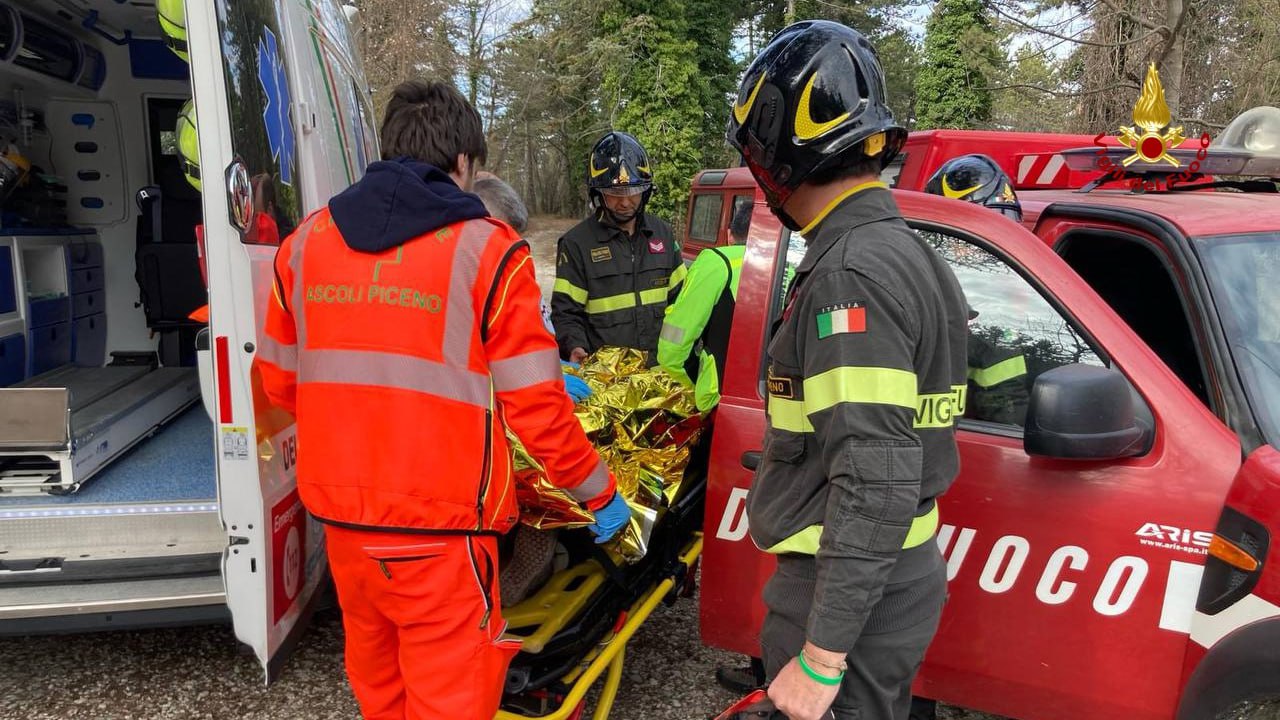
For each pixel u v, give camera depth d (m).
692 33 25.25
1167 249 2.22
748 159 1.60
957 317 1.58
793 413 1.56
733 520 2.34
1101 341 2.04
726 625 2.39
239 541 2.35
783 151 1.51
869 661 1.57
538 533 2.24
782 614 1.61
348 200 1.80
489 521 1.83
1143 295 2.97
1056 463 2.02
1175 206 2.44
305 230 1.90
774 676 1.67
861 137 1.47
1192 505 1.89
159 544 2.85
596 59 24.39
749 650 2.37
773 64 1.53
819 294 1.44
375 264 1.76
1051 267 2.12
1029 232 2.17
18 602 2.48
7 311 3.98
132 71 4.67
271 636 2.42
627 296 3.86
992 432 2.12
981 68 22.81
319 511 1.81
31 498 2.96
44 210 4.46
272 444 2.43
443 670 1.82
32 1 4.00
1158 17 12.18
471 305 1.75
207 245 2.23
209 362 2.39
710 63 25.70
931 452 1.55
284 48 2.85
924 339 1.45
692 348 2.94
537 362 1.80
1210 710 1.84
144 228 4.70
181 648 3.18
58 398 2.96
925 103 24.23
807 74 1.48
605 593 2.48
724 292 2.78
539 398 1.79
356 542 1.78
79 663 3.06
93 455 3.21
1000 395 2.14
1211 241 2.21
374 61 15.78
